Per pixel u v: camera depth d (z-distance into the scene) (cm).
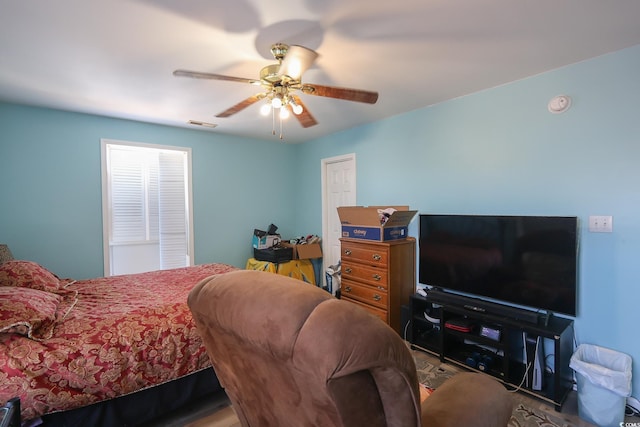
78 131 336
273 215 489
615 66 207
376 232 312
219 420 199
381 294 308
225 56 210
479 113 276
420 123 323
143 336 179
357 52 205
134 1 153
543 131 240
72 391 155
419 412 72
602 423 187
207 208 425
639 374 201
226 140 439
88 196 342
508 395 117
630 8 161
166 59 213
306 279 448
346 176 425
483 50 204
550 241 219
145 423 195
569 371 220
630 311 205
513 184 257
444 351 263
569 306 211
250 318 76
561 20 172
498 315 234
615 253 210
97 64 220
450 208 300
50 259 324
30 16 164
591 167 218
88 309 198
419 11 163
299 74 185
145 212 389
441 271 284
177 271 313
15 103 302
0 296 172
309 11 162
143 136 375
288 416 87
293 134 439
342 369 61
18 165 307
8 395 141
